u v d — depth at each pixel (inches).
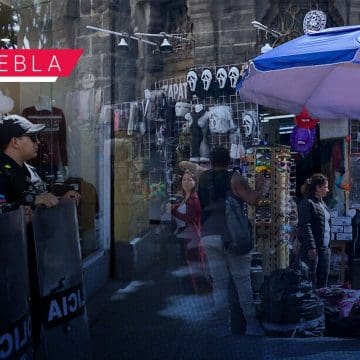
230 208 169.0
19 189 128.0
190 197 170.6
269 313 176.9
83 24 177.0
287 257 203.5
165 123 175.8
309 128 214.2
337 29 165.3
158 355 159.5
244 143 188.1
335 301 195.2
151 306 163.5
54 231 115.1
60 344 115.3
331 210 230.8
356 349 170.6
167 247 169.0
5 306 92.1
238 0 175.9
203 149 175.6
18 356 96.3
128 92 175.8
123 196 173.8
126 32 174.6
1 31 181.5
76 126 177.6
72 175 175.3
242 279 168.1
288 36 185.3
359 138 234.2
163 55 175.2
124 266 166.6
